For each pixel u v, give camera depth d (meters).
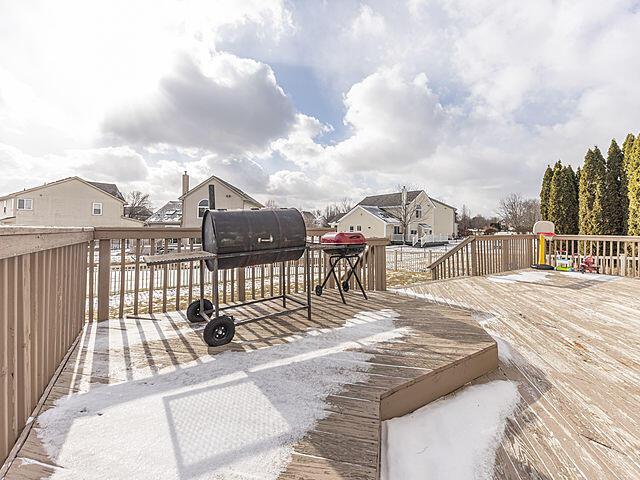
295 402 1.58
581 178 9.50
